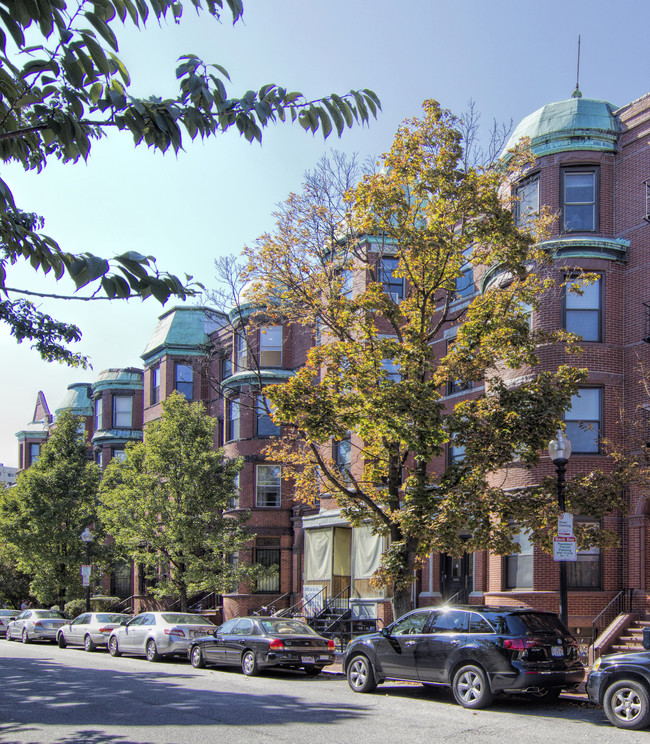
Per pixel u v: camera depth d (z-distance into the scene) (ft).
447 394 89.76
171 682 57.72
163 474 98.53
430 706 45.50
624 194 75.82
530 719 40.93
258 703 46.34
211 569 95.20
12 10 15.17
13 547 123.24
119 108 17.46
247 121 19.06
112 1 16.31
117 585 140.97
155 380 135.33
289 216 68.23
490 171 64.85
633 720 38.09
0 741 34.65
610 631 64.23
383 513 61.11
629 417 71.20
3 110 18.38
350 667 52.60
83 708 44.50
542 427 53.57
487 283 78.23
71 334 45.50
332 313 63.46
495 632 44.42
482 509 52.75
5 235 19.02
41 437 192.34
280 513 108.47
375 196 59.41
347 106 20.17
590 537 55.83
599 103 78.59
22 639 112.16
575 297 74.43
